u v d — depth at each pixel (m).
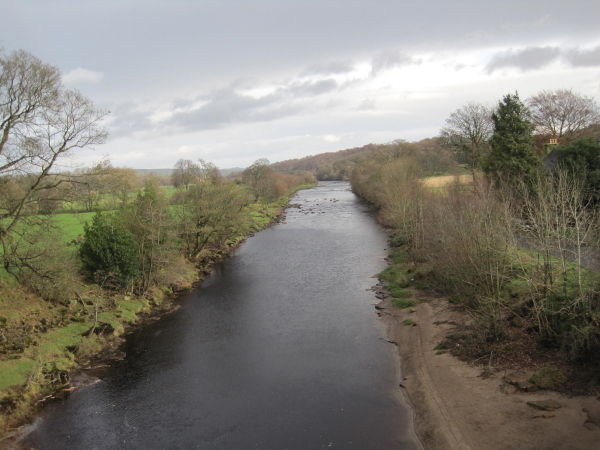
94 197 30.08
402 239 44.75
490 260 20.39
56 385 19.66
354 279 36.06
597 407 13.69
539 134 61.09
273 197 105.38
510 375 16.78
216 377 20.33
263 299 32.16
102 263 30.53
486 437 13.84
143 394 18.95
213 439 15.41
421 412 16.34
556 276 20.80
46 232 25.88
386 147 109.06
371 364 20.98
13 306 25.00
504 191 28.55
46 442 15.63
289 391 18.67
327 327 26.03
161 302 32.34
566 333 16.94
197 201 43.25
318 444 14.81
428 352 20.78
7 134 22.17
